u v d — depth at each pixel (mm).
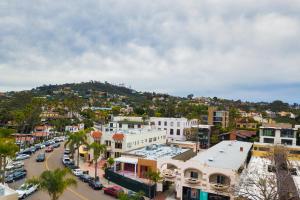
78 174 59094
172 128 112188
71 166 66125
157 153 67625
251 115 181000
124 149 71188
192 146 90812
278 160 50750
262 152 72375
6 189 27734
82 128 140625
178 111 168625
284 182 34000
